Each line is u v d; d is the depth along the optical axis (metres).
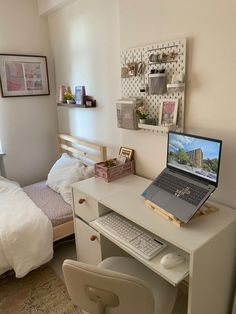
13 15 2.91
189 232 1.34
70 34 2.79
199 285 1.30
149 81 1.82
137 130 2.10
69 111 3.16
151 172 2.10
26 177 3.39
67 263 1.07
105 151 2.57
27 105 3.22
